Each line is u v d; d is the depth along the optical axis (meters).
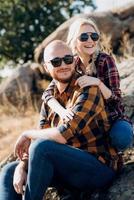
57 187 3.76
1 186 3.64
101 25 10.89
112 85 3.80
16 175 3.60
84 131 3.45
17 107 10.19
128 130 3.56
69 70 3.52
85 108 3.38
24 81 10.86
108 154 3.55
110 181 3.67
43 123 3.79
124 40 9.91
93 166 3.45
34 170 3.32
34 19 28.39
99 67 3.87
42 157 3.31
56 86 3.71
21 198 3.65
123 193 3.56
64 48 3.51
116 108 3.72
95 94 3.43
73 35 4.02
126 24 10.98
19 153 3.76
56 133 3.38
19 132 8.10
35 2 28.14
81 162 3.40
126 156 4.18
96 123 3.47
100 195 3.65
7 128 8.41
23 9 28.27
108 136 3.59
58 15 28.69
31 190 3.34
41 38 28.42
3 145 7.29
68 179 3.52
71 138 3.44
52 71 3.53
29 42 28.41
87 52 3.93
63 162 3.38
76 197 3.78
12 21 28.14
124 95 5.15
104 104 3.66
